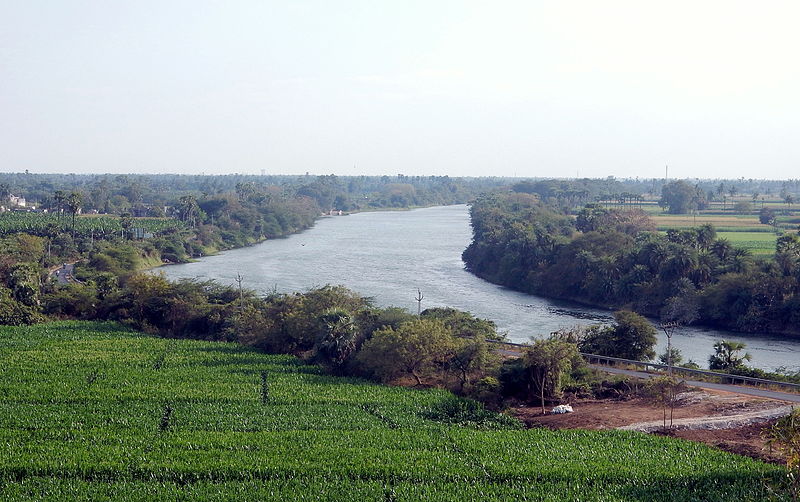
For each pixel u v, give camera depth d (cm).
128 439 6353
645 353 9450
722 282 13438
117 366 9162
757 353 11044
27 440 6375
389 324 9575
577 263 16025
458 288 17138
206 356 9794
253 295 12862
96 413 7162
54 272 17938
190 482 5516
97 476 5556
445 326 9962
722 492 5016
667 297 14162
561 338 9794
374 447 6147
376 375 8619
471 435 6456
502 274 18075
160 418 7050
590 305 15338
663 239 15775
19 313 12206
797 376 8081
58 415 7069
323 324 9375
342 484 5338
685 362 10206
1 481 5456
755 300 12862
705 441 6138
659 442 6050
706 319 13488
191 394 7831
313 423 6900
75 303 13162
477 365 8306
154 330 12125
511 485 5356
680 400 7250
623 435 6269
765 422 6444
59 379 8481
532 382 7950
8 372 8756
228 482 5425
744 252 14588
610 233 16988
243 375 8738
